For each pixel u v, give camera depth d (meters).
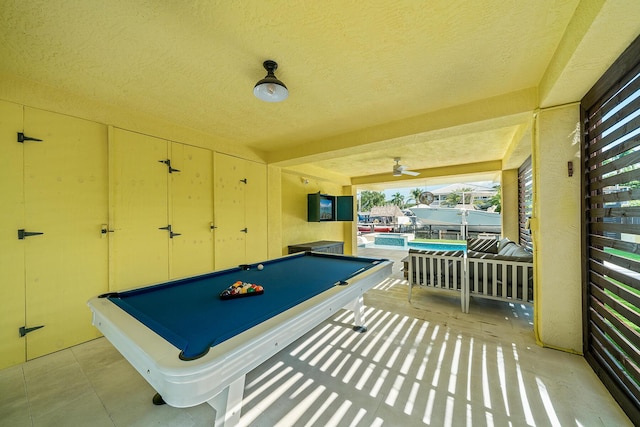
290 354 2.25
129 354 1.18
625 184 1.66
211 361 0.95
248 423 1.49
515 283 2.99
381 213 19.66
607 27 1.32
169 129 3.23
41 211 2.31
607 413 1.55
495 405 1.62
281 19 1.50
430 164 5.70
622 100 1.59
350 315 3.14
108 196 2.70
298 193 6.21
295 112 2.90
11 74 2.11
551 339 2.33
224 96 2.50
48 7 1.39
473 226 10.82
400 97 2.53
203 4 1.38
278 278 2.34
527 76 2.17
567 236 2.25
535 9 1.43
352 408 1.61
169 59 1.90
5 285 2.14
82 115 2.53
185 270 3.40
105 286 2.69
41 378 1.97
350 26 1.56
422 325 2.84
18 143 2.19
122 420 1.54
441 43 1.73
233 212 4.04
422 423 1.48
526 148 3.68
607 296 1.84
